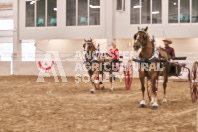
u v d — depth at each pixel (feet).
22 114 28.71
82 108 32.14
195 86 37.22
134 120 26.00
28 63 84.23
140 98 40.16
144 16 80.59
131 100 38.29
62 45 89.45
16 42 89.56
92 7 84.12
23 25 89.61
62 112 29.73
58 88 53.01
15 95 43.42
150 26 80.23
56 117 27.27
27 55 90.27
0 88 52.80
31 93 45.85
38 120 25.98
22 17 89.56
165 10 79.10
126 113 29.25
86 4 84.58
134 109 31.55
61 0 86.12
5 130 22.44
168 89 51.70
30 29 88.94
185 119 26.43
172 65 36.06
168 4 79.10
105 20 82.99
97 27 83.71
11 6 96.12
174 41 81.51
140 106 32.65
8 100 38.24
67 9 86.07
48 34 87.56
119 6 81.30
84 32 84.84
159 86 57.16
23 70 84.64
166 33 79.25
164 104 34.96
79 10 85.20
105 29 83.10
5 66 85.56
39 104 34.91
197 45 80.18
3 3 96.53
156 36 79.82
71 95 43.42
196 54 78.54
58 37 86.84
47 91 48.47
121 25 81.61
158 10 79.71
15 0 89.15
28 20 89.35
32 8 88.74
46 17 87.66
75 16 85.61
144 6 80.43
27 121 25.58
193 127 23.41
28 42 93.66
